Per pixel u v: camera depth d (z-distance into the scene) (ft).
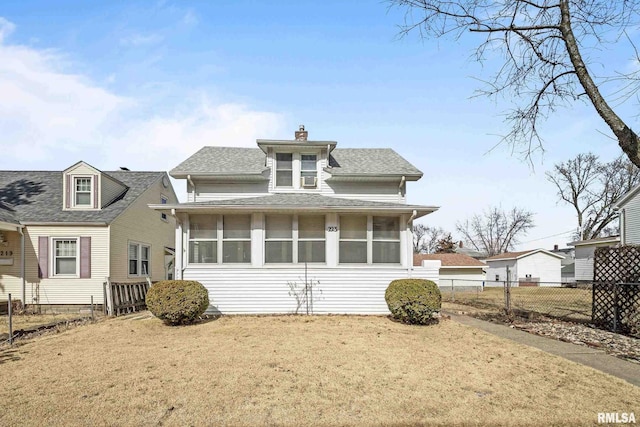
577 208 134.31
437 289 34.50
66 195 50.60
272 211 38.83
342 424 14.19
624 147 21.89
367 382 18.56
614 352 24.56
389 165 47.93
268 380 18.81
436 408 15.57
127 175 64.44
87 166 51.19
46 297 46.96
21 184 56.90
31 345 26.66
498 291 96.89
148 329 31.86
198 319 35.73
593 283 34.50
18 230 46.42
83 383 18.49
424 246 220.84
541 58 26.78
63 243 48.37
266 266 39.06
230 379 18.97
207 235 39.58
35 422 14.30
